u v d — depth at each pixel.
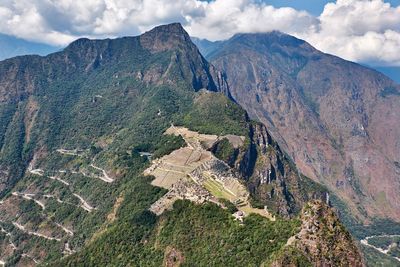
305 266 195.62
